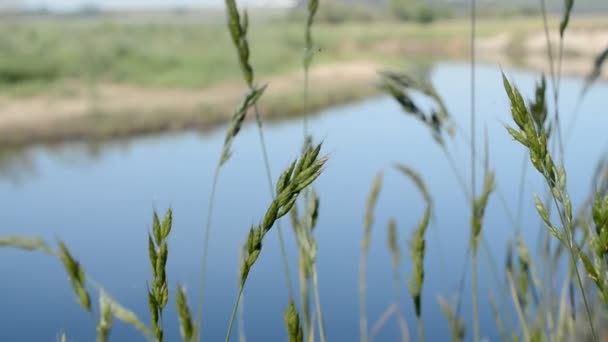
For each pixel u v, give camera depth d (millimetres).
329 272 4328
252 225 749
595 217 729
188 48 24156
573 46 20500
